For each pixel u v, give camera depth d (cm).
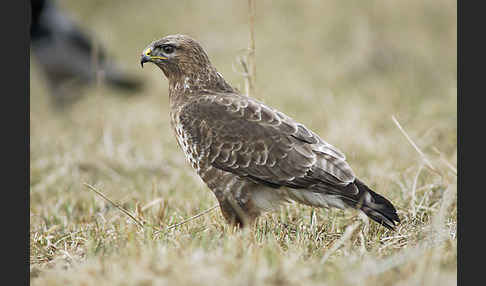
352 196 809
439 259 670
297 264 664
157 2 2823
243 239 755
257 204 885
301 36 2295
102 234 874
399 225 861
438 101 1561
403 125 1421
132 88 1998
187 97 938
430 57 1980
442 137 1324
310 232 853
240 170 864
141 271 630
